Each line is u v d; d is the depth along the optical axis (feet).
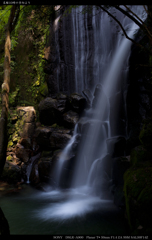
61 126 32.07
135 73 28.37
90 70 34.60
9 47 23.99
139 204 12.20
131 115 29.32
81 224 15.14
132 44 28.71
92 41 34.55
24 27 39.22
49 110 31.68
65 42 36.06
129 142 25.21
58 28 36.42
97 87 30.99
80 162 26.20
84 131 27.04
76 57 35.68
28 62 39.96
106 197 20.48
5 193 24.23
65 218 16.35
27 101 39.83
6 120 22.11
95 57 34.32
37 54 39.27
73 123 29.40
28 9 25.62
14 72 40.60
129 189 13.34
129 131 28.99
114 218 15.97
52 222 15.66
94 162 25.58
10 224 15.44
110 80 32.37
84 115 31.99
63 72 35.99
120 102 30.07
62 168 25.94
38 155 30.94
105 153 26.63
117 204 17.81
